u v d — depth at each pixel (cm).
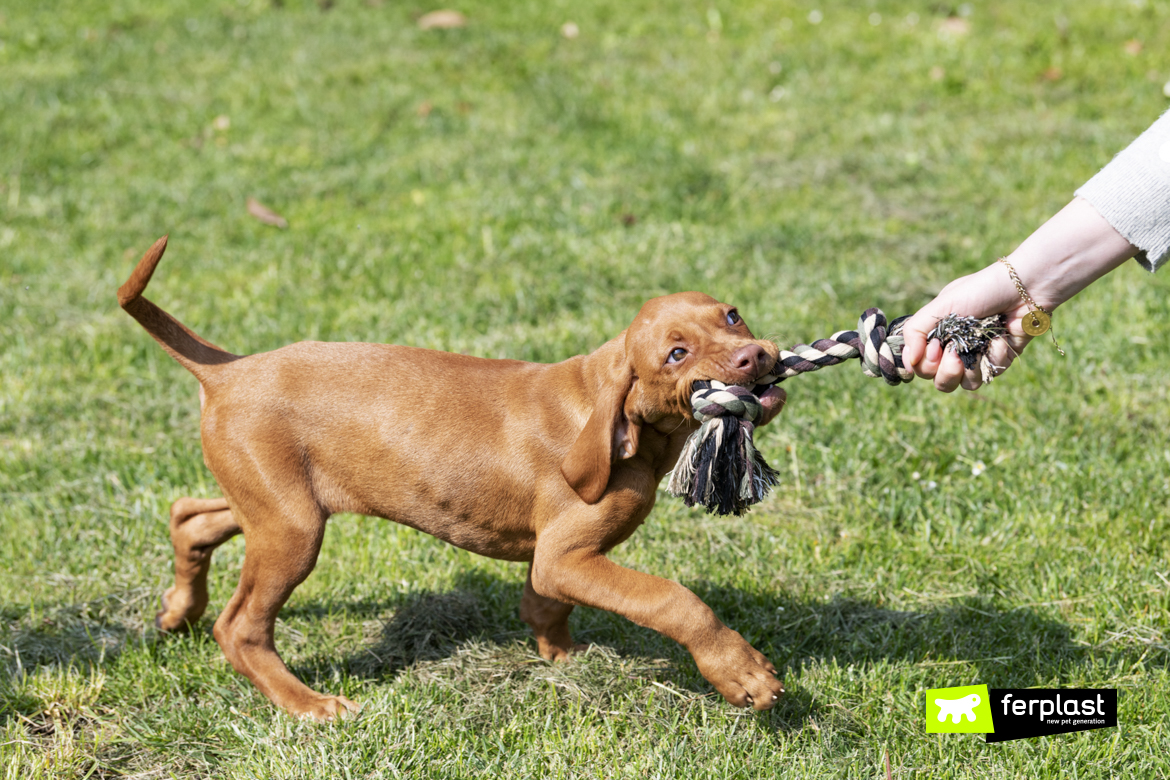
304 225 845
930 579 485
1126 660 423
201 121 1052
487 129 1020
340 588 486
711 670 361
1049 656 432
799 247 791
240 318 716
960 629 451
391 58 1186
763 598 471
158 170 959
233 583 493
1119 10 1246
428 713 404
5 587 484
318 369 409
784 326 676
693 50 1211
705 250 789
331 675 438
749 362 358
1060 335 666
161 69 1173
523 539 410
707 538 517
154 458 583
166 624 457
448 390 405
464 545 416
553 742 384
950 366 355
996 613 458
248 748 388
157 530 524
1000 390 618
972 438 578
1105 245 345
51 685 420
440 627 461
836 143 986
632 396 382
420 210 868
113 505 543
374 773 370
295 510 402
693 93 1095
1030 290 353
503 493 398
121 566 503
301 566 407
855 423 593
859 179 916
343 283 757
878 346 359
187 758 388
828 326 681
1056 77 1095
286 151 987
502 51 1204
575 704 409
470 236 819
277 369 408
